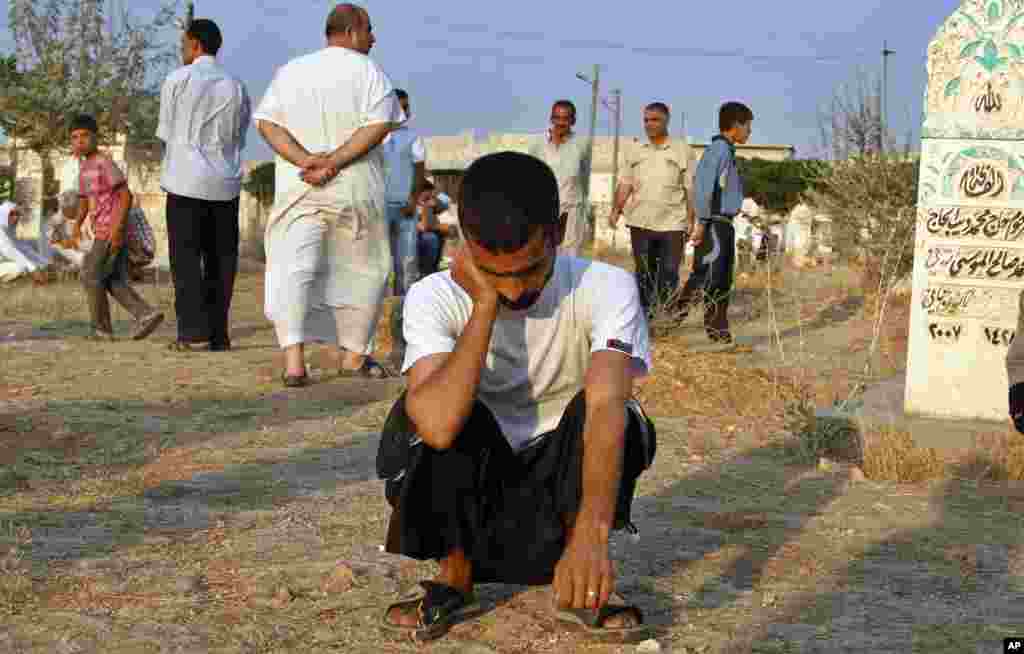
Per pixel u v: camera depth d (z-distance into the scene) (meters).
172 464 4.90
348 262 7.07
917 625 3.12
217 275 8.58
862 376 7.55
